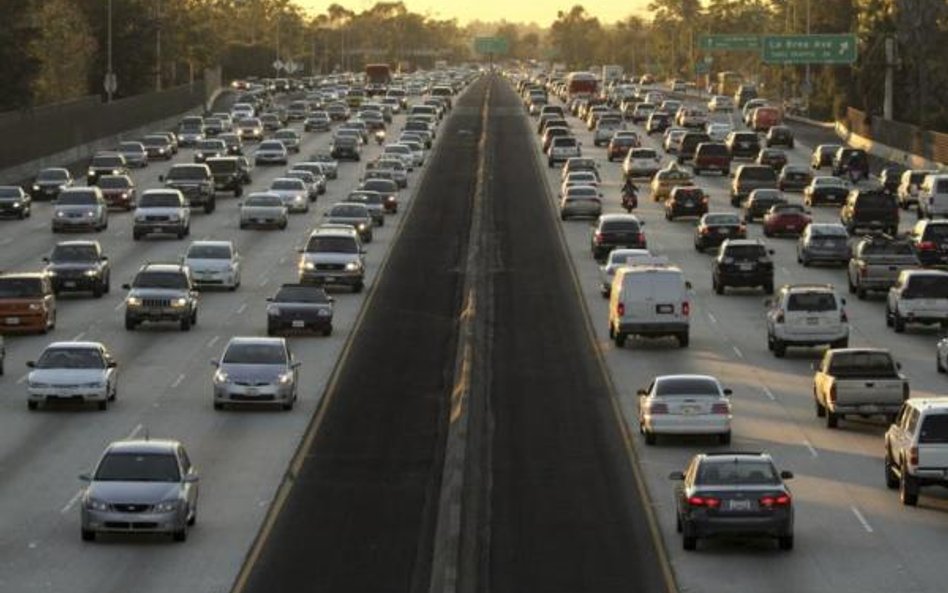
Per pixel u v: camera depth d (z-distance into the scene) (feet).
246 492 267.39
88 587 213.66
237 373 330.13
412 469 284.20
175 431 312.71
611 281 475.31
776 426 320.70
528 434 313.12
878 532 243.81
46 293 426.51
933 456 256.73
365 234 597.52
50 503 259.60
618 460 290.97
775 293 496.23
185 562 226.17
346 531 243.60
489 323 440.45
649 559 228.84
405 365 381.81
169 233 604.90
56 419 322.96
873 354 321.32
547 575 221.25
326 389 354.54
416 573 221.46
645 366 383.24
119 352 397.19
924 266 517.96
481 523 249.75
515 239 613.52
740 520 228.63
